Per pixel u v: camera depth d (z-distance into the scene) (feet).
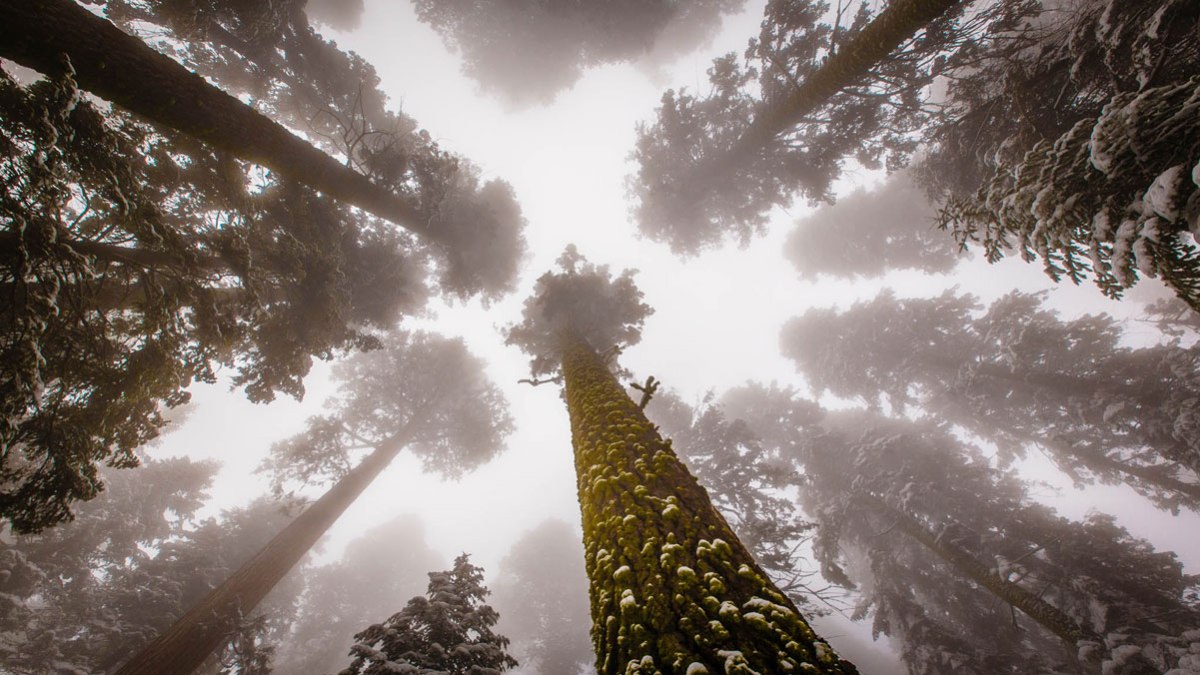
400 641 18.08
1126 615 37.86
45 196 12.26
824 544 52.95
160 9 30.37
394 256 41.81
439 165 38.17
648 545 5.61
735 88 47.03
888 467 58.39
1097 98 20.39
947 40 29.17
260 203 28.60
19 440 15.92
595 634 5.30
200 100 20.71
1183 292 10.20
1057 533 47.85
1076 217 12.59
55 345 16.53
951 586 55.93
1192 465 40.57
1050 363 52.34
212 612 29.53
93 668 37.96
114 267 20.45
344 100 44.78
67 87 12.14
